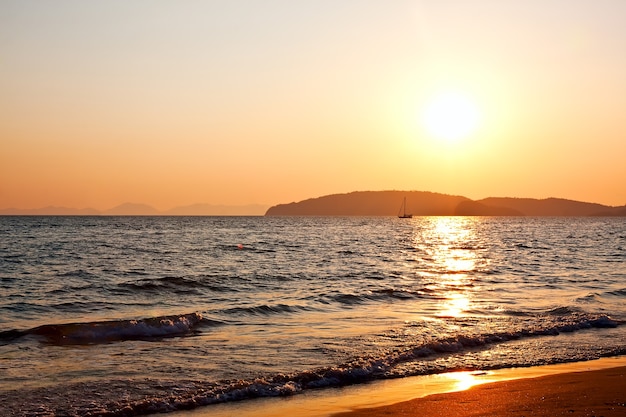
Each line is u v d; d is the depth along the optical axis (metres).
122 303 28.66
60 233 107.62
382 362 16.86
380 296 31.58
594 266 53.25
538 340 20.67
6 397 13.45
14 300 28.53
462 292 33.97
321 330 21.89
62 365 16.41
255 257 59.06
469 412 12.40
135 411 12.76
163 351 18.25
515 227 190.88
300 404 13.35
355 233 128.25
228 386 14.37
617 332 22.39
